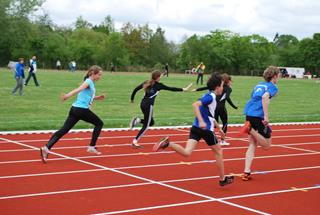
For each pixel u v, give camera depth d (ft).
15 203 22.30
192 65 317.01
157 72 38.27
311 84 183.73
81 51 289.94
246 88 131.44
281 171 32.07
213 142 25.81
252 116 28.40
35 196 23.61
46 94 83.35
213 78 25.38
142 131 38.68
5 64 261.03
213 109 25.54
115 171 29.99
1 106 63.77
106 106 69.87
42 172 29.01
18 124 48.01
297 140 46.88
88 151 35.29
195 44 334.24
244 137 47.11
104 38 322.34
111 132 46.96
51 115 56.95
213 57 337.52
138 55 333.83
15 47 263.08
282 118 65.10
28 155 34.22
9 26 250.78
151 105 38.42
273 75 28.55
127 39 331.98
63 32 336.70
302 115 70.38
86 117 33.60
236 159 35.78
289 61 372.17
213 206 22.93
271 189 26.81
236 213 21.86
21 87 80.07
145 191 25.34
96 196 23.98
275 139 47.11
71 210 21.45
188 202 23.47
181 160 34.30
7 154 34.40
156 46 334.44
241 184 27.84
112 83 126.21
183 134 47.62
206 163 33.55
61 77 148.36
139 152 36.96
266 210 22.58
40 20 273.54
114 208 21.99
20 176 27.78
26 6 254.68
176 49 345.31
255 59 346.74
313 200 24.73
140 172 29.96
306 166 34.06
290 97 108.27
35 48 270.87
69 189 25.18
